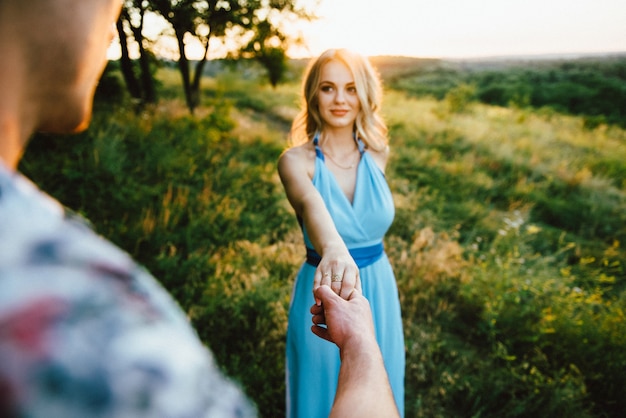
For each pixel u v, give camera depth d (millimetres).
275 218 5066
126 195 4805
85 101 419
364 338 767
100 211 4465
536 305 3502
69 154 5441
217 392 286
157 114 8953
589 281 4375
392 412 616
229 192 5457
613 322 3250
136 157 6105
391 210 1995
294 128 2289
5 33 344
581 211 6598
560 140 11883
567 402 2668
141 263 3732
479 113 17125
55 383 213
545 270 4035
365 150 2082
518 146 10227
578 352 3055
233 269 3639
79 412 214
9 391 207
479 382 2861
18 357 213
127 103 9156
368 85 1966
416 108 18141
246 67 16078
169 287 3443
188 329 318
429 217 5324
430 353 3002
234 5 10430
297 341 1908
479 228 5367
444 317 3545
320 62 1955
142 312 271
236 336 2941
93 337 234
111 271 282
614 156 10164
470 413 2670
